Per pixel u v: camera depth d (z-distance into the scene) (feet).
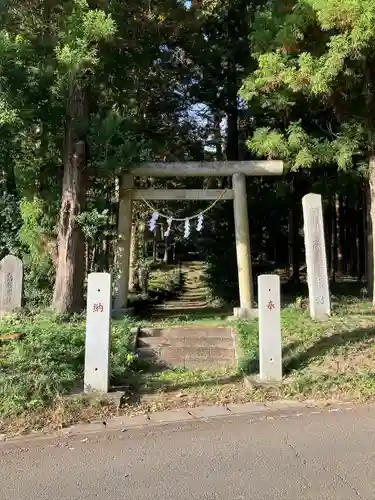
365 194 51.19
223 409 19.70
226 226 56.03
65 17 33.17
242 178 40.73
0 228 43.01
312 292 35.14
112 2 35.01
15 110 31.89
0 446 16.33
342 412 18.88
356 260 77.56
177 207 61.41
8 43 30.94
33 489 13.01
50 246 40.47
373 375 22.40
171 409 19.95
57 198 39.93
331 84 32.91
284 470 13.70
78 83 35.68
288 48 34.71
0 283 36.45
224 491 12.54
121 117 39.17
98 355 20.95
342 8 28.86
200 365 28.43
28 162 40.24
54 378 20.95
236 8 52.85
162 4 40.83
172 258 143.95
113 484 13.19
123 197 40.96
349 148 35.60
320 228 36.09
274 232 62.13
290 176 51.65
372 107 35.68
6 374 20.95
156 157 53.78
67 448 15.98
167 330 33.17
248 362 25.61
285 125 45.93
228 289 54.95
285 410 19.34
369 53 32.17
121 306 40.55
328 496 12.08
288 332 30.30
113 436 17.04
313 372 23.45
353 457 14.47
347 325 31.22
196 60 53.42
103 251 47.14
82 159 37.73
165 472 13.84
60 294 36.94
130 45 39.93
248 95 37.27
